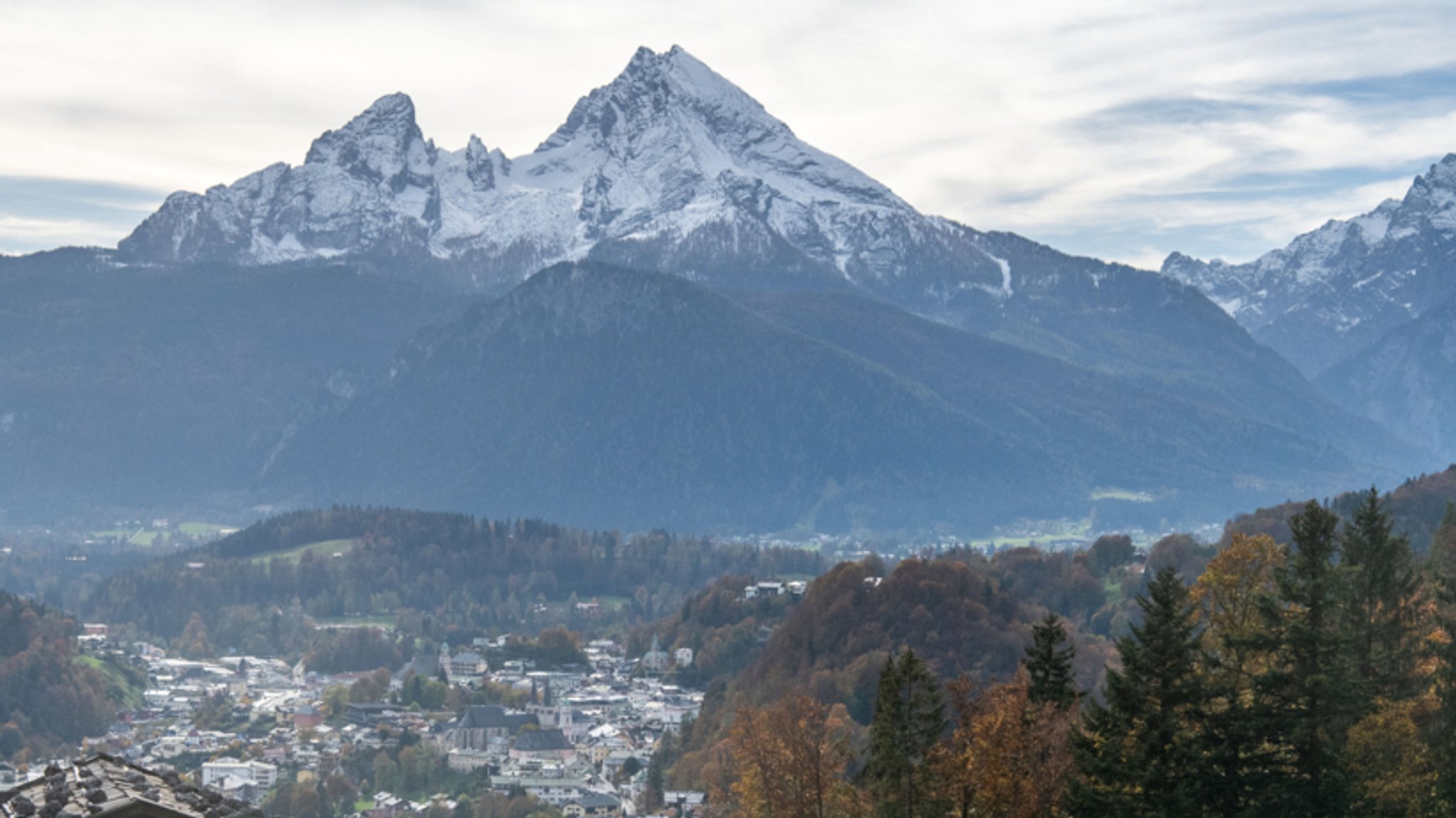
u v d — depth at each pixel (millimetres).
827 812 177250
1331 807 140500
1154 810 138375
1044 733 149750
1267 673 145125
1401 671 158750
